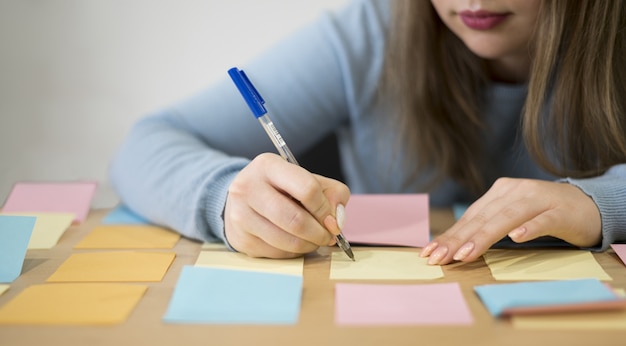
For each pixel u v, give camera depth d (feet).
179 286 2.18
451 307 2.04
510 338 1.85
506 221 2.54
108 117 7.11
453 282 2.31
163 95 7.09
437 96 3.69
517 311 1.96
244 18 6.95
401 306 2.05
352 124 4.13
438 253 2.50
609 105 3.20
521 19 3.12
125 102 7.09
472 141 3.76
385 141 4.06
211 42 6.98
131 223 3.20
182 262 2.59
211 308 2.04
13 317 2.01
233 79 2.68
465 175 3.80
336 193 2.60
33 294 2.19
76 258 2.60
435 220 3.25
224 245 2.81
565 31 3.22
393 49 3.77
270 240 2.52
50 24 6.91
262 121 2.70
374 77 3.96
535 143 3.32
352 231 2.86
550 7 3.07
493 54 3.23
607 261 2.57
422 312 2.01
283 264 2.50
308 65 3.88
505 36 3.17
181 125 3.69
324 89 3.92
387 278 2.35
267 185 2.53
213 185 2.84
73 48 6.98
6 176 7.08
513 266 2.46
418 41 3.61
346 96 4.02
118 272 2.43
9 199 3.38
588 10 3.12
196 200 2.82
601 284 2.16
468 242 2.49
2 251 2.48
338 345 1.82
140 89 7.07
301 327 1.93
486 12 3.08
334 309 2.06
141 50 7.00
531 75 3.24
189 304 2.06
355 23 3.98
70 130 7.12
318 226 2.50
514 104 3.71
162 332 1.91
